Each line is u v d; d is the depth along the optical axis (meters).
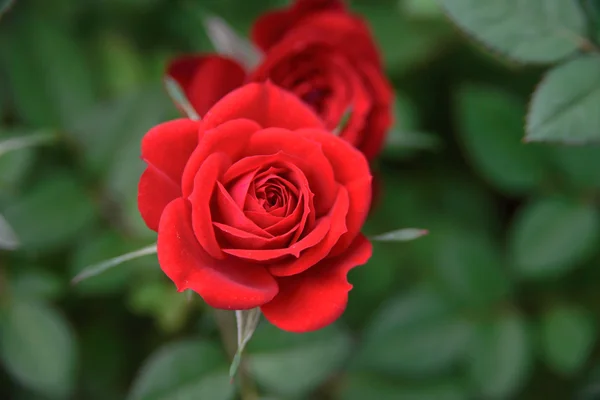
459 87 0.68
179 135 0.47
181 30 0.64
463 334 0.58
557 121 0.50
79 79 0.60
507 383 0.58
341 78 0.52
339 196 0.47
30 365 0.57
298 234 0.47
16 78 0.59
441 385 0.59
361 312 0.62
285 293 0.47
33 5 0.62
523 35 0.51
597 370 0.59
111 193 0.58
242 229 0.46
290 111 0.48
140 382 0.53
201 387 0.54
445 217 0.64
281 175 0.48
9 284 0.58
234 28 0.64
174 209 0.46
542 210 0.59
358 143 0.52
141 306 0.58
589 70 0.51
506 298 0.59
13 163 0.56
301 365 0.54
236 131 0.47
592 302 0.61
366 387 0.59
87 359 0.62
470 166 0.67
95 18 0.64
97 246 0.57
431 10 0.61
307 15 0.54
